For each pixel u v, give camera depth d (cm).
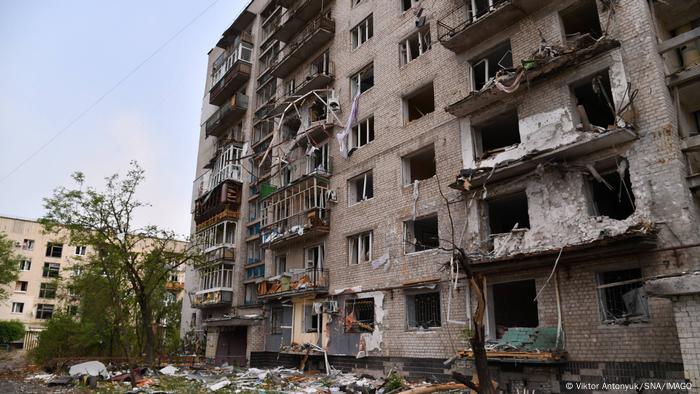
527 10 1500
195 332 3253
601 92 1367
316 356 2033
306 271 2120
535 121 1387
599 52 1265
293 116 2609
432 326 1625
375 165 1970
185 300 3534
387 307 1750
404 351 1647
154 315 2752
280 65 2712
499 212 1755
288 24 2705
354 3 2380
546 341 1221
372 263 1861
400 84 1952
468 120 1612
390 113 1966
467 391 1138
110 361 2350
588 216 1213
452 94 1709
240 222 3003
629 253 1117
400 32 2016
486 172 1427
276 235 2362
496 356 1227
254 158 3066
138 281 2153
